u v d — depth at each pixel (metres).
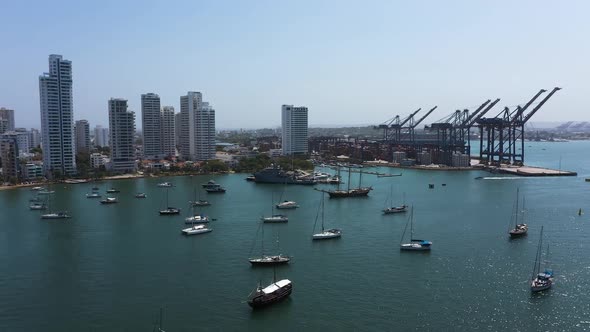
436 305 138.50
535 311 134.00
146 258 186.00
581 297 142.62
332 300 142.62
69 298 146.75
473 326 125.81
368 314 133.12
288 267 172.75
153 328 126.62
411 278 159.88
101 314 135.25
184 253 192.38
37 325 129.38
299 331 124.06
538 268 168.12
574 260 176.88
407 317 131.12
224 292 149.50
